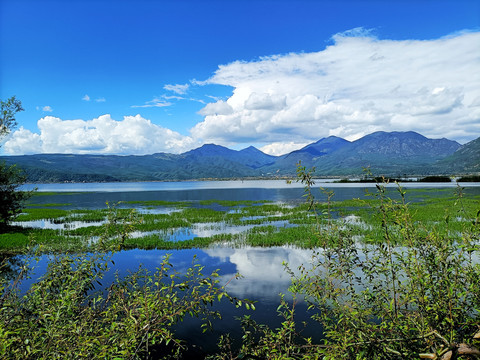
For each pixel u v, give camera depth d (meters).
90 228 26.80
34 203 63.97
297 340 7.11
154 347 7.49
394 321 2.90
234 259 17.05
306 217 32.53
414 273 3.11
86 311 3.45
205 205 53.47
